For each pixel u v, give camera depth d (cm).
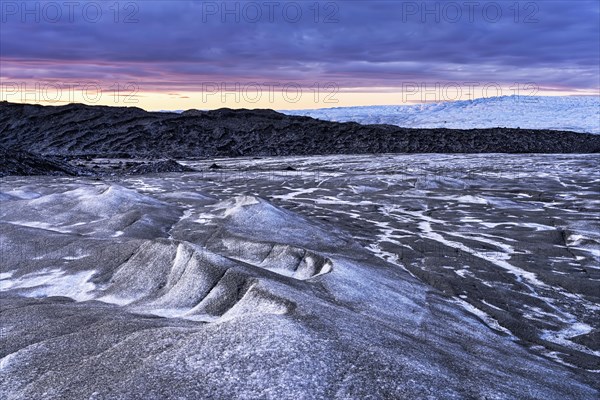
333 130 11375
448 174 5659
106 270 1583
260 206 2655
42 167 6175
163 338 849
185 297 1282
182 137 11188
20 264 1764
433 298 1530
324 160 8400
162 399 677
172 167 6744
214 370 731
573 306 1549
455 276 1806
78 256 1777
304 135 11206
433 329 1199
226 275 1289
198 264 1371
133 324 990
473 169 6372
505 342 1230
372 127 11719
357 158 8681
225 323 870
